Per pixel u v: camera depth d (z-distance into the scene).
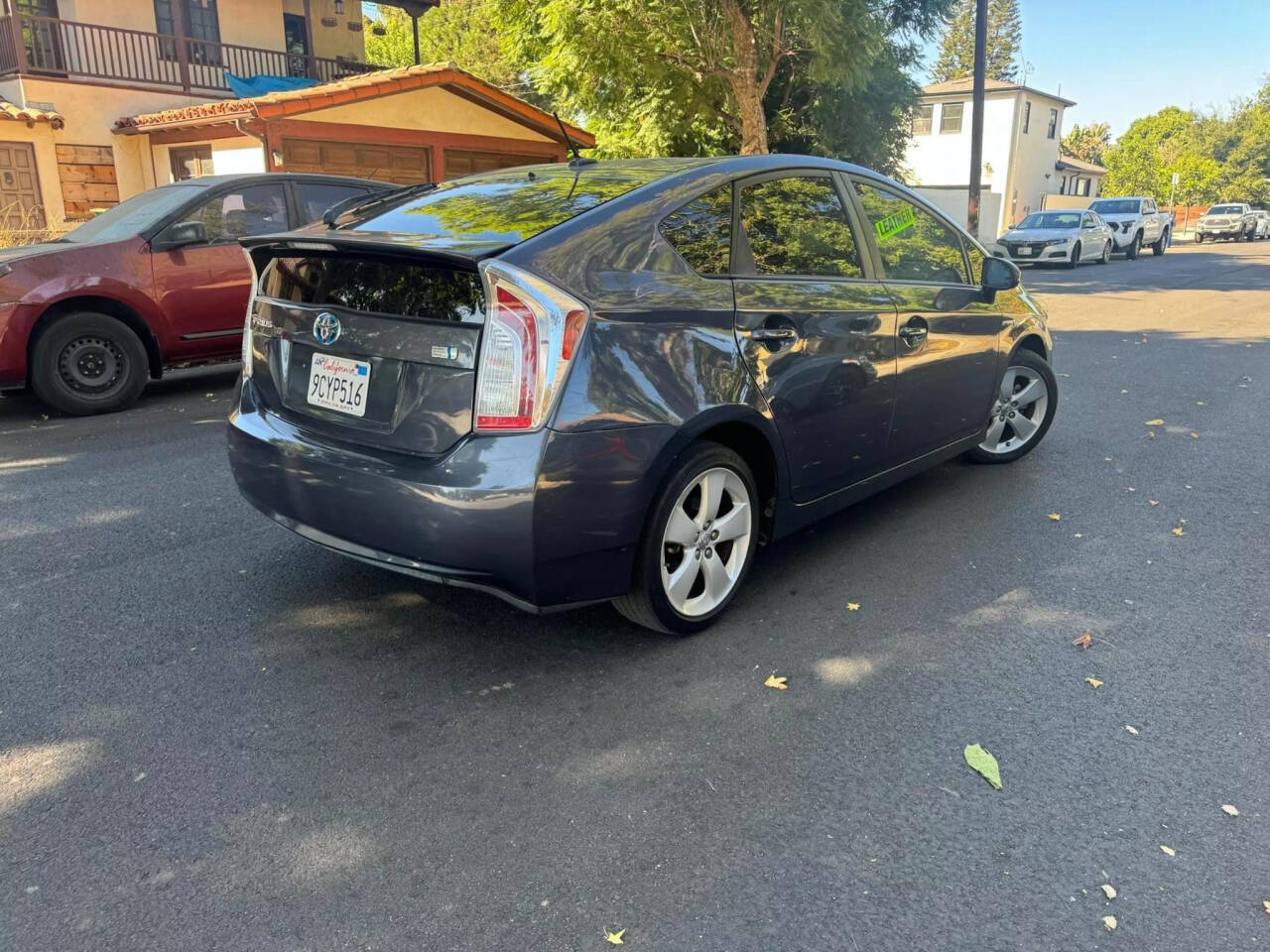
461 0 44.56
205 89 18.80
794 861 2.28
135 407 7.15
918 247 4.40
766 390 3.37
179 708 2.90
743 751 2.73
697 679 3.12
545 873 2.23
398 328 2.94
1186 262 27.05
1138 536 4.46
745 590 3.84
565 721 2.86
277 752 2.69
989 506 4.89
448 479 2.76
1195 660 3.28
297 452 3.13
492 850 2.30
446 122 16.23
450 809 2.45
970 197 18.73
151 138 17.45
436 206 3.39
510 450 2.73
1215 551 4.28
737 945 2.02
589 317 2.81
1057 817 2.45
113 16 17.92
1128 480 5.34
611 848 2.32
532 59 18.19
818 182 3.88
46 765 2.61
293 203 7.58
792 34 15.66
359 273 3.08
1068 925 2.09
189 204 7.07
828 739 2.79
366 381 3.03
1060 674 3.18
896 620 3.57
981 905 2.14
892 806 2.49
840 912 2.12
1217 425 6.66
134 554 4.11
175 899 2.13
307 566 4.01
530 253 2.81
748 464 3.55
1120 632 3.49
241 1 19.89
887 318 3.97
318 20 22.55
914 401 4.22
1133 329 11.97
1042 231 24.41
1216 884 2.22
